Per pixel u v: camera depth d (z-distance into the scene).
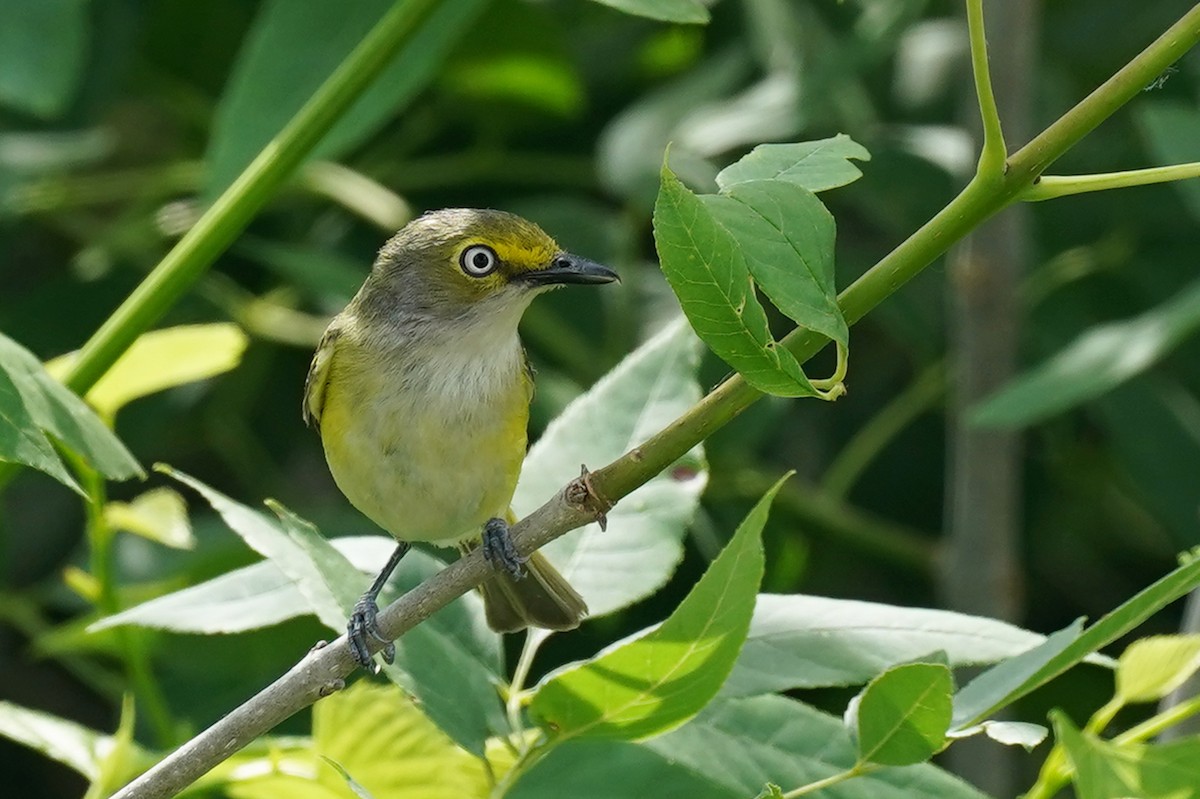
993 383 11.66
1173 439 12.51
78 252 15.47
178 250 8.70
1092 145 13.81
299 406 14.32
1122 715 12.80
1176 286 13.31
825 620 6.86
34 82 10.25
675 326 7.90
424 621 6.59
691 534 12.66
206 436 14.21
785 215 5.14
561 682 6.00
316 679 6.22
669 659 5.89
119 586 11.14
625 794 6.77
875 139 12.88
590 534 7.42
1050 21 14.29
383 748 7.07
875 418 14.24
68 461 8.77
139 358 8.95
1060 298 13.55
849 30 13.98
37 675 14.59
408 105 14.56
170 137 15.58
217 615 7.20
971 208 5.27
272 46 10.09
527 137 14.64
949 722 5.78
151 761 7.97
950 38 13.86
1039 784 6.77
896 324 13.05
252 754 7.57
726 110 12.66
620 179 12.43
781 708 6.85
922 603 13.80
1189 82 13.61
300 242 14.41
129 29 13.43
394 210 13.23
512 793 6.80
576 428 7.70
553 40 13.54
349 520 12.06
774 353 5.07
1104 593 14.28
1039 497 14.13
